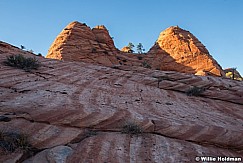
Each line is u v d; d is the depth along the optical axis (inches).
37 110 355.6
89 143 298.7
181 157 280.8
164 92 703.1
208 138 339.9
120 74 817.5
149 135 340.8
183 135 345.4
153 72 900.6
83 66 841.5
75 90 534.3
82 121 347.9
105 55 2197.3
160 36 2600.9
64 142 303.0
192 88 732.7
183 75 863.7
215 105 631.8
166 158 276.4
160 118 405.4
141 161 266.4
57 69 716.0
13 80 520.1
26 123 323.9
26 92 458.0
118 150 287.1
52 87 523.2
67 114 353.7
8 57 713.0
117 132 344.5
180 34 2480.3
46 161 261.3
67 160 260.5
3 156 255.1
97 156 269.1
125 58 2342.5
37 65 693.9
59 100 423.8
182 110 514.0
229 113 556.1
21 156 263.1
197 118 450.9
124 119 370.3
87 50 2134.6
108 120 361.1
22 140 281.6
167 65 2309.3
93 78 702.5
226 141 336.5
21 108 358.9
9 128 301.7
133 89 664.4
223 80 880.3
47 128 321.4
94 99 489.1
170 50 2386.8
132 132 340.5
